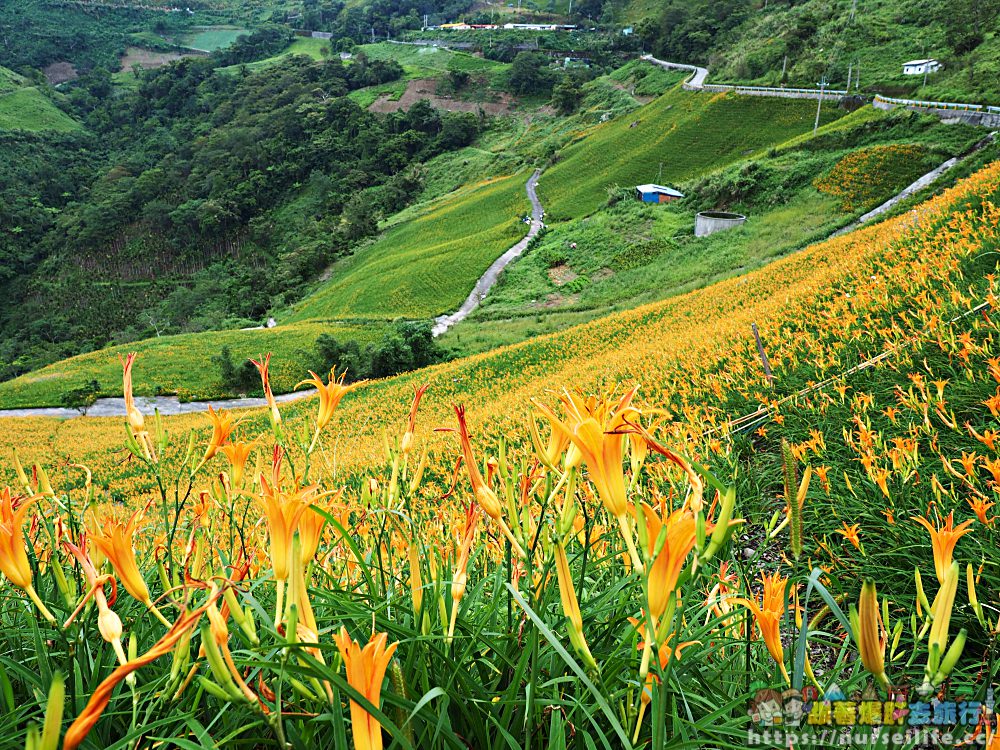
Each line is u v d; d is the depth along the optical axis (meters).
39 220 115.94
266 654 1.30
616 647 1.56
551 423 1.31
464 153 108.75
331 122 126.75
